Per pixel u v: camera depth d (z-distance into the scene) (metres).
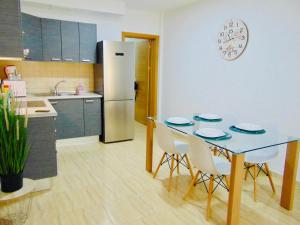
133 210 2.33
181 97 4.89
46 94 4.13
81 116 4.11
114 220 2.17
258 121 3.23
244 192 2.70
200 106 4.39
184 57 4.72
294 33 2.80
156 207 2.39
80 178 2.97
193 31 4.42
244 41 3.41
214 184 2.86
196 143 2.12
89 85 4.62
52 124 2.55
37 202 2.42
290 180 2.31
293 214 2.30
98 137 4.44
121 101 4.35
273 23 3.02
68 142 4.18
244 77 3.47
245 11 3.37
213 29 3.96
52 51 3.88
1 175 1.90
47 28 3.79
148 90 5.79
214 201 2.51
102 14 4.48
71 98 3.96
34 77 4.13
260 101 3.26
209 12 4.01
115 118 4.35
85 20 4.35
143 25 5.11
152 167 3.34
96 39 4.24
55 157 2.64
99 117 4.29
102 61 4.07
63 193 2.61
